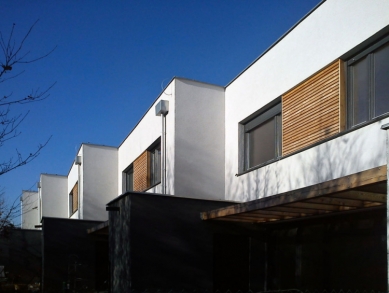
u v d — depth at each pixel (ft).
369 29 21.48
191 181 32.78
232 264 28.94
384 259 21.07
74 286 43.34
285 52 27.94
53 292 43.16
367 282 22.07
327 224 25.46
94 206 53.57
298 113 26.48
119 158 55.36
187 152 33.01
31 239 58.13
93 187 54.03
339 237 24.41
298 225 27.84
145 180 42.55
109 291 30.22
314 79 25.39
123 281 26.66
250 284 29.09
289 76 27.37
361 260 22.61
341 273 23.95
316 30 25.31
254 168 30.37
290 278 27.94
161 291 26.00
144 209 26.53
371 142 20.86
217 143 34.19
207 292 27.37
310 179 24.86
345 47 22.99
